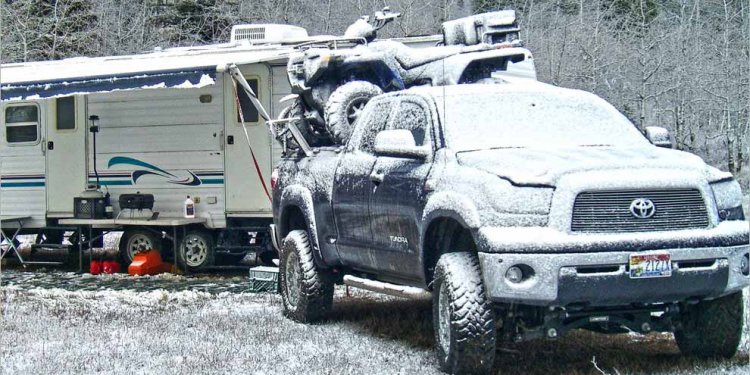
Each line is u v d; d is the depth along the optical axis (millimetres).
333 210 8953
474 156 7254
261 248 14617
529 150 7332
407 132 7684
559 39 28406
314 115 10266
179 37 28500
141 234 15156
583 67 28531
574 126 7969
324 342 8539
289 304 9852
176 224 14461
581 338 8547
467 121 7785
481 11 28781
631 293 6633
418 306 10539
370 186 8289
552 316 6922
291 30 15430
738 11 30625
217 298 11617
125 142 15086
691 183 6809
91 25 28266
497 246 6574
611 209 6652
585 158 7008
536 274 6520
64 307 10945
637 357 7617
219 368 7547
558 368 7285
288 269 9867
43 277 14680
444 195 7141
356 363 7621
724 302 7227
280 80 14039
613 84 29312
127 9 28422
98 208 15055
